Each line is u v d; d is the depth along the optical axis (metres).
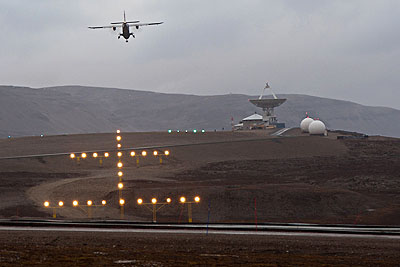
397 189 90.31
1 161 111.94
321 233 45.25
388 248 35.88
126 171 107.50
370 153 134.38
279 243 38.06
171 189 79.19
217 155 129.25
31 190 85.88
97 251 32.34
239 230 46.78
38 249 32.59
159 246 35.66
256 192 76.44
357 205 74.81
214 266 27.31
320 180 99.81
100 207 74.19
